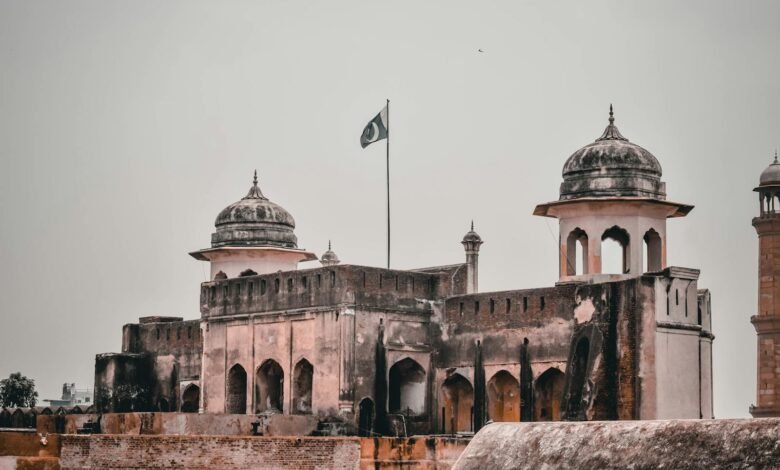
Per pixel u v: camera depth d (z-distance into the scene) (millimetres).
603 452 29734
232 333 55688
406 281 53000
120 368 61438
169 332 61344
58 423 50938
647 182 51781
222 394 55719
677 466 27984
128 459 43625
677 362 47219
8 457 42375
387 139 57469
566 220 52125
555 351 49312
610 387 47188
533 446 31438
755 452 27000
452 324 52844
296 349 53156
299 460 45156
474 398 51594
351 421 50812
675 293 47531
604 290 47844
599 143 52594
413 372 53188
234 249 61094
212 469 44125
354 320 51406
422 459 46656
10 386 80188
